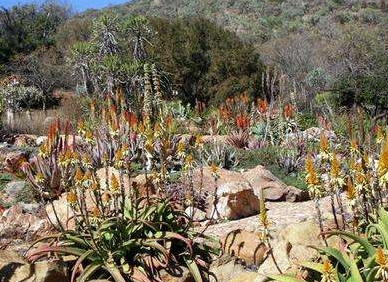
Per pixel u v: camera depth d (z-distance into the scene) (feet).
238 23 187.62
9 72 101.19
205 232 21.39
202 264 18.88
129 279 17.92
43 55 115.14
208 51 77.20
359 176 16.30
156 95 35.83
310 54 91.40
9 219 23.49
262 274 15.80
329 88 68.80
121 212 18.98
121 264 18.12
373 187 17.02
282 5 198.08
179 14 209.46
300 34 134.62
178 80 74.38
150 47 75.56
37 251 17.46
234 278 17.71
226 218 23.43
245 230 19.92
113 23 67.15
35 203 26.21
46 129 50.21
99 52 65.46
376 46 73.00
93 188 18.61
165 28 79.56
